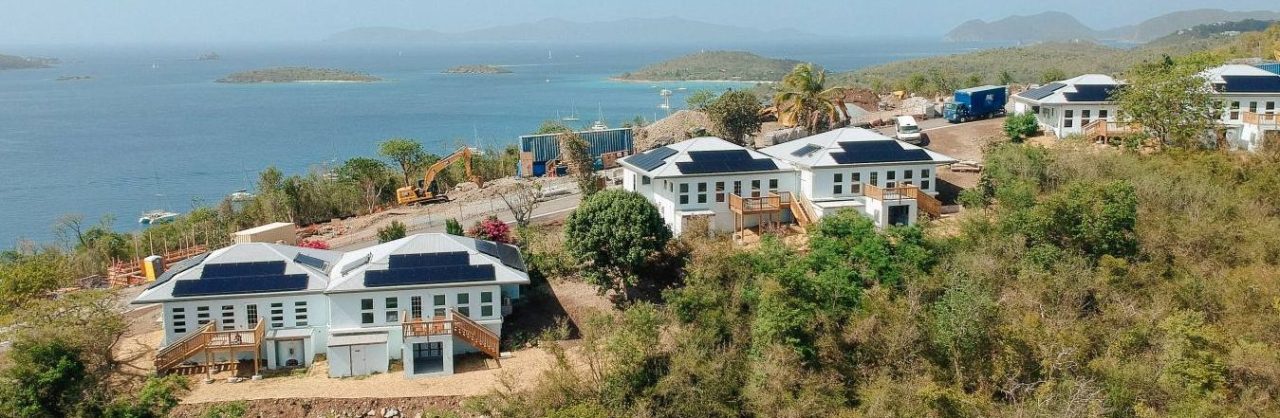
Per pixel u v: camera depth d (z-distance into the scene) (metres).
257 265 45.91
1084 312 44.31
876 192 53.94
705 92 115.50
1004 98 87.25
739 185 55.66
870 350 40.56
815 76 85.69
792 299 40.47
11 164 164.25
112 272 61.09
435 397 40.31
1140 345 41.00
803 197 56.62
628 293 49.44
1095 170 57.25
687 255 49.94
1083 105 71.38
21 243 80.50
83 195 129.62
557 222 62.56
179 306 43.91
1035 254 46.81
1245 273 45.62
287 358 44.81
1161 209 52.62
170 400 35.47
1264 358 38.28
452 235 50.41
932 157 56.78
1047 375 38.69
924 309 42.56
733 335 41.62
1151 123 64.69
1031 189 53.56
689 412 37.56
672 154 57.22
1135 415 36.88
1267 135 64.56
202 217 74.19
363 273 44.91
